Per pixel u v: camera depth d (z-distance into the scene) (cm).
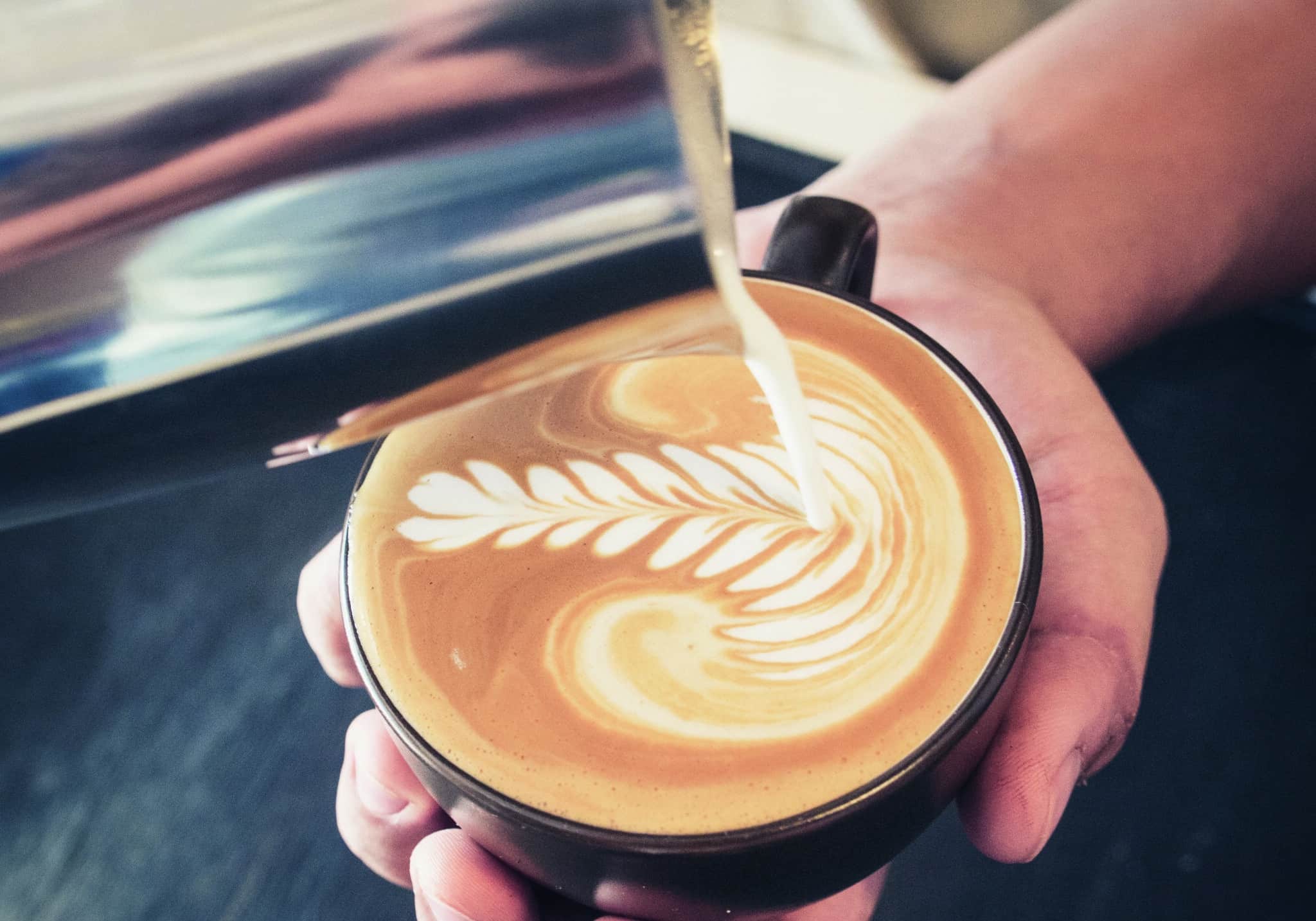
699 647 25
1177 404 47
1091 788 40
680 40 20
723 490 27
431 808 29
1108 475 29
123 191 19
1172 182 37
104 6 18
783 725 24
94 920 40
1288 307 48
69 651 45
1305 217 39
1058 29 40
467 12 18
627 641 25
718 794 24
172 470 22
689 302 20
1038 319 32
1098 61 38
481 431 28
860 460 27
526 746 24
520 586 26
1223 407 47
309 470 49
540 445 28
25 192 19
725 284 20
